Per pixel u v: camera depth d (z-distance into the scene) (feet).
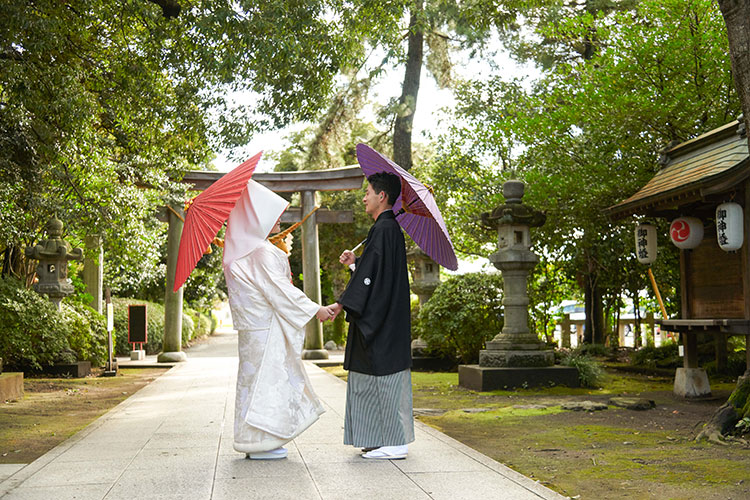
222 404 22.94
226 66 27.81
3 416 23.21
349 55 32.96
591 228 40.47
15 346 35.40
